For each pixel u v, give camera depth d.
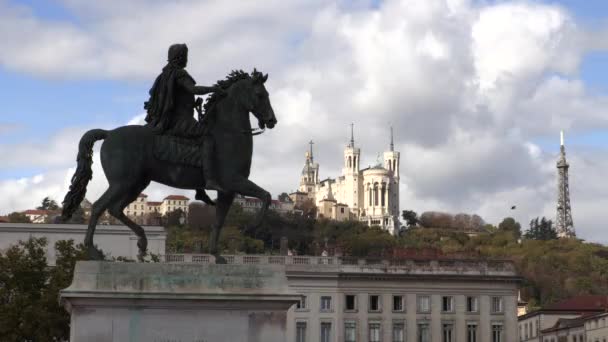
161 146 17.16
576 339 102.69
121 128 17.27
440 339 87.94
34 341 42.12
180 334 15.83
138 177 17.09
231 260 83.12
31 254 44.25
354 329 85.50
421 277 87.94
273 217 172.38
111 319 15.69
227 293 15.95
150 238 70.75
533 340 115.25
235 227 114.81
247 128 17.28
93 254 16.69
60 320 41.97
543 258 177.25
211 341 15.88
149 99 17.47
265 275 16.25
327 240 163.75
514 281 90.25
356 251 182.50
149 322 15.78
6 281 43.09
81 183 17.09
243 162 17.17
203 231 137.50
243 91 17.25
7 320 41.38
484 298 89.69
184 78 17.22
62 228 69.06
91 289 15.66
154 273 15.92
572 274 170.75
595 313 102.69
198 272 16.06
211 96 17.25
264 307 16.09
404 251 110.75
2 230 67.88
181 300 15.81
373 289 86.56
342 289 85.62
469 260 90.38
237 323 16.00
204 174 17.06
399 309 87.38
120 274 15.84
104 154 17.11
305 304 84.56
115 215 17.11
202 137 17.17
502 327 89.62
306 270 84.69
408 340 87.06
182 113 17.39
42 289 43.69
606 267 174.62
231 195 17.28
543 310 112.75
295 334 84.00
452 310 88.75
